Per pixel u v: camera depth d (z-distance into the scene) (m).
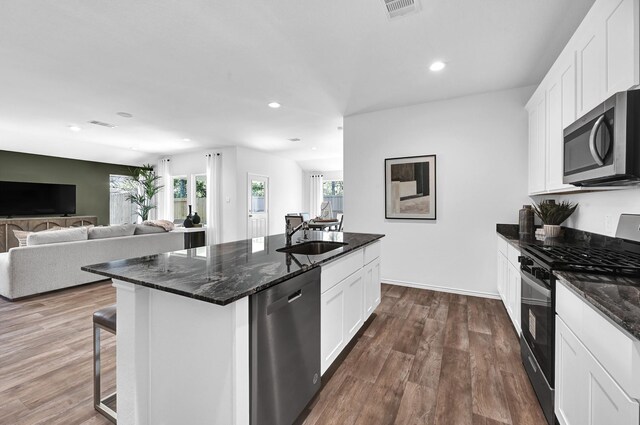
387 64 2.78
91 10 2.01
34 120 4.61
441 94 3.51
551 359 1.49
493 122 3.44
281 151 7.51
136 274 1.42
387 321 2.86
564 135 1.88
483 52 2.56
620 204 1.93
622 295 1.08
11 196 6.17
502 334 2.57
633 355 0.85
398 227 3.98
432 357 2.21
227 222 6.94
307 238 2.76
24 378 1.98
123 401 1.41
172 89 3.39
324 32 2.28
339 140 6.18
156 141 6.25
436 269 3.76
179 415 1.32
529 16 2.07
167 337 1.35
